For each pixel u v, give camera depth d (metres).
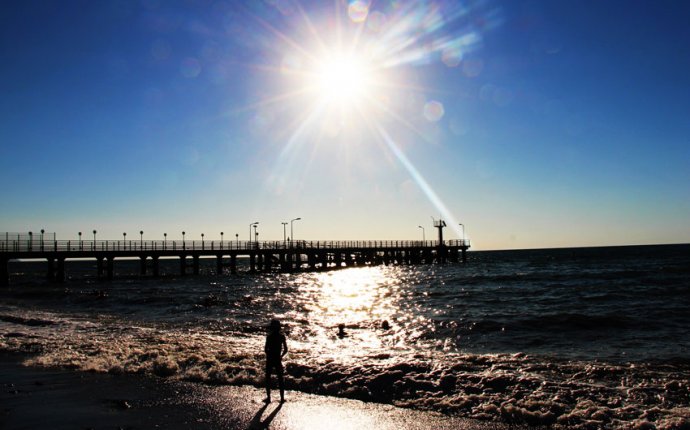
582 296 35.09
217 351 15.64
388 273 79.88
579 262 99.81
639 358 14.82
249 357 14.50
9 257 52.62
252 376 12.12
